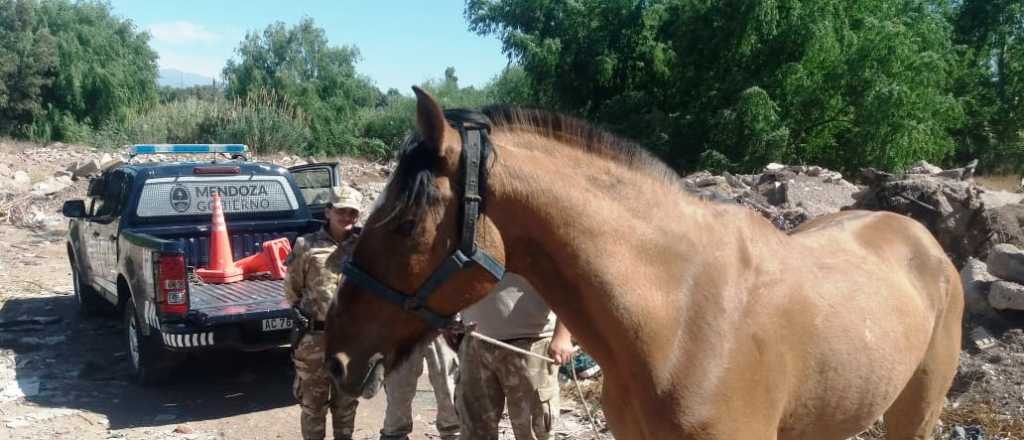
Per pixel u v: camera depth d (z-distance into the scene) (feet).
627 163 7.79
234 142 83.61
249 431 17.74
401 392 14.67
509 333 11.49
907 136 73.41
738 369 7.44
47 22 130.31
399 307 6.90
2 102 121.19
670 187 7.97
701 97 83.30
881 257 9.83
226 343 19.19
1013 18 103.76
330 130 125.70
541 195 7.15
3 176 57.31
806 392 8.18
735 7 78.43
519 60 90.53
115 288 23.25
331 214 14.14
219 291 21.20
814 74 78.07
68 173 58.49
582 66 89.04
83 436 17.25
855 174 76.48
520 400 11.72
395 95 159.12
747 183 42.73
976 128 100.01
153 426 17.90
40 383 20.79
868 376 8.61
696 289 7.54
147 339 20.03
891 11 80.53
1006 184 61.67
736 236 8.08
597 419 16.93
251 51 150.41
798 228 11.30
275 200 24.39
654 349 7.32
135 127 85.97
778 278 8.06
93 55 132.57
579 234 7.23
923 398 10.48
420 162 6.81
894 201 23.12
